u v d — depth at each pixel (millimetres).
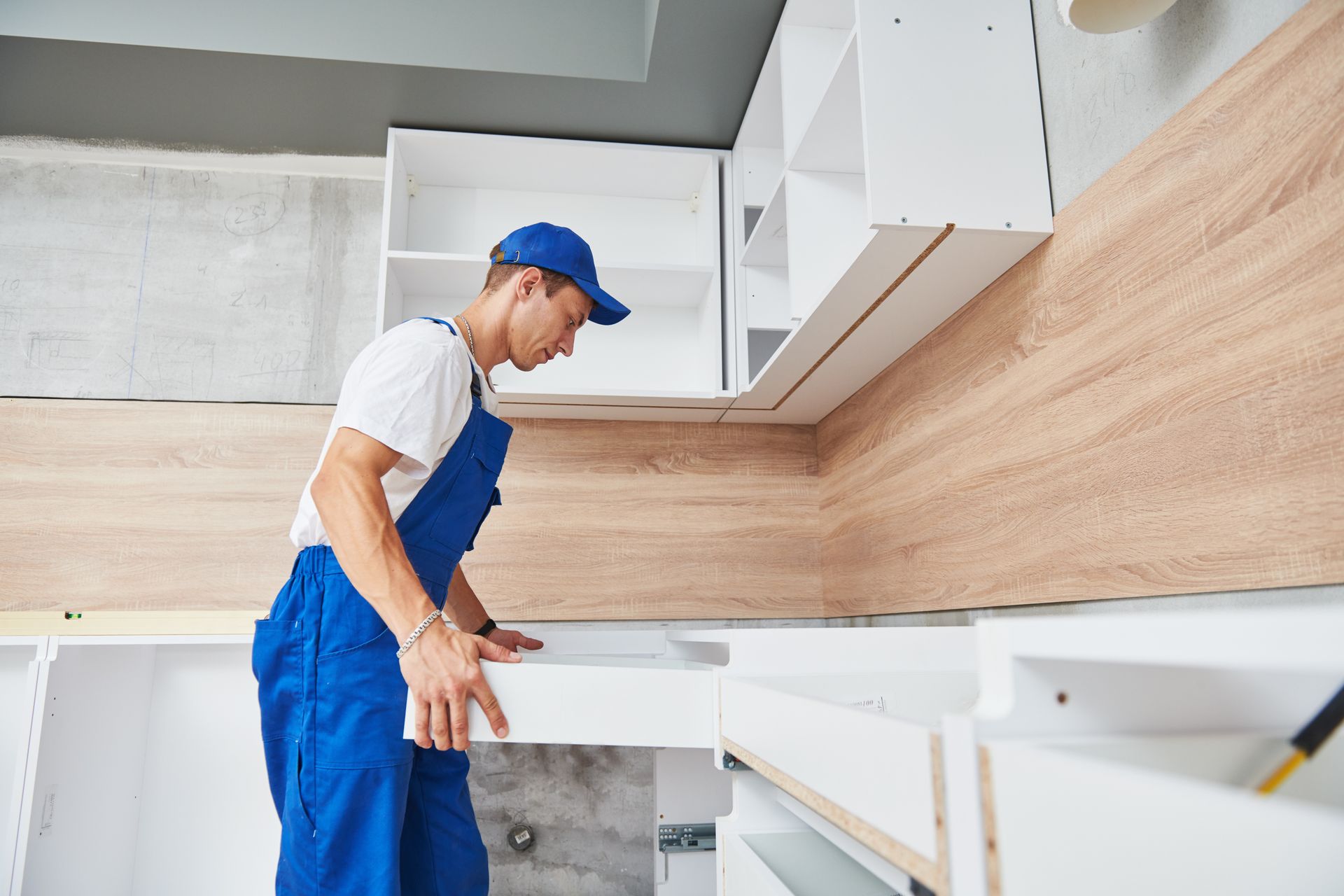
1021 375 1427
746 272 2238
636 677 1059
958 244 1357
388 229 2146
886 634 1270
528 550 2285
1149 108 1137
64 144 2365
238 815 2141
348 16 2023
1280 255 921
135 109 2201
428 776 1411
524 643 1825
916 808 492
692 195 2518
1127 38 1183
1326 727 472
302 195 2477
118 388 2285
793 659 1240
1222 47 1020
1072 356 1284
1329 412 854
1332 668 378
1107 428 1205
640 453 2385
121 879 2027
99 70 2039
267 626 1206
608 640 2125
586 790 2254
